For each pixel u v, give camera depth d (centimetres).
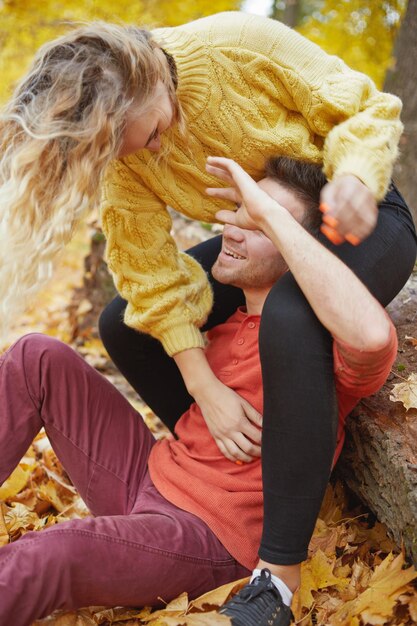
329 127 185
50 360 180
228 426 175
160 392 225
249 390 181
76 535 148
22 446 178
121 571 150
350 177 157
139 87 152
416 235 192
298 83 179
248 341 187
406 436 177
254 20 183
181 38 182
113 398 190
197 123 185
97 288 399
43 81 148
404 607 158
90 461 183
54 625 157
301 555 152
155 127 162
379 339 143
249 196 160
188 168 192
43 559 143
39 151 142
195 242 355
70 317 411
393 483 174
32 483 241
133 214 197
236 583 157
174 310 194
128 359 222
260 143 186
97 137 144
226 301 225
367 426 187
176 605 154
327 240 171
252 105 184
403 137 463
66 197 145
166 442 190
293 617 154
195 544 160
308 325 151
